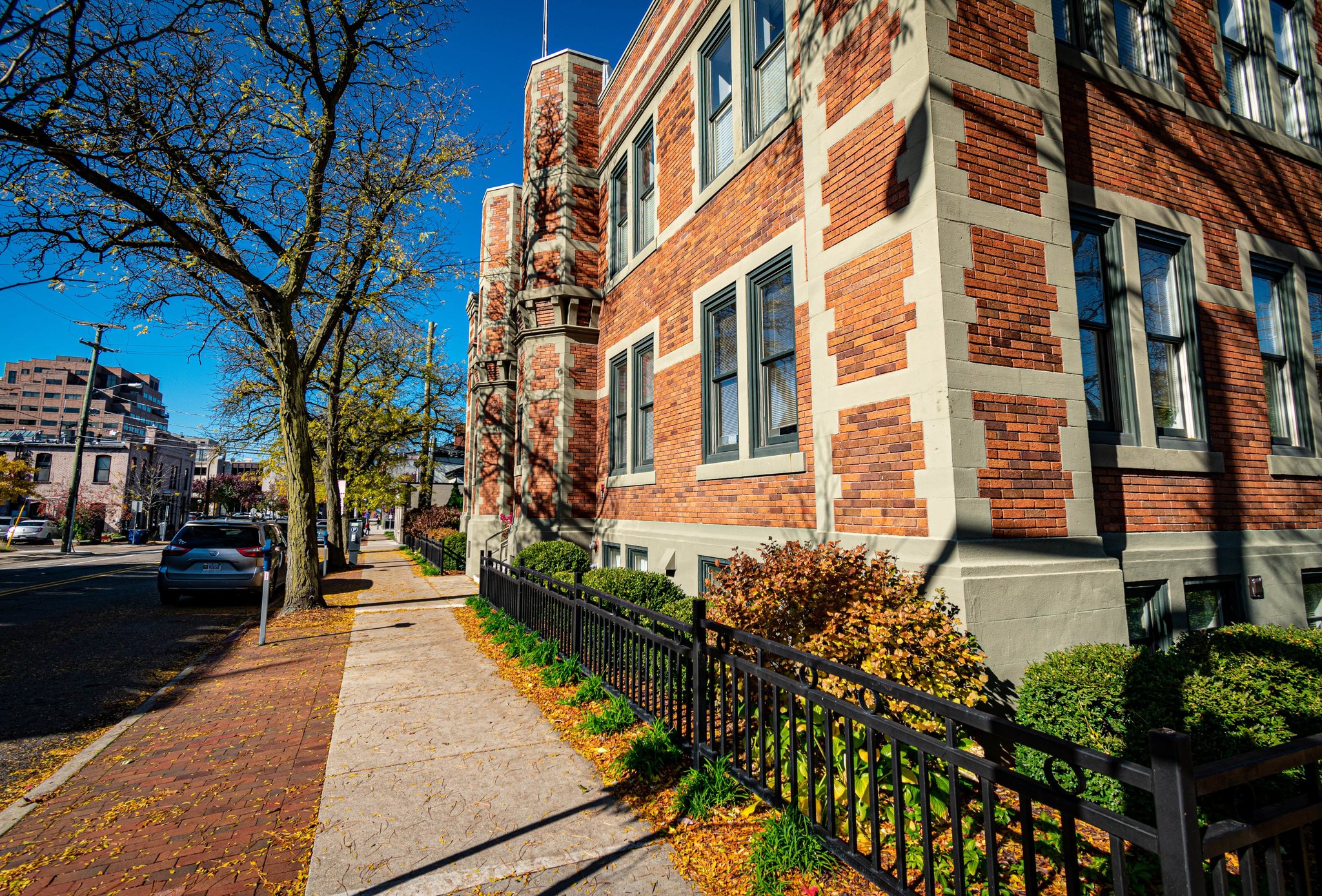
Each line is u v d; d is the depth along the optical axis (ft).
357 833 11.28
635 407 34.86
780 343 23.24
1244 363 21.35
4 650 27.86
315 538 37.24
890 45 17.26
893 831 10.44
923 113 16.03
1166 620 18.11
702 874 9.84
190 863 10.45
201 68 28.63
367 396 82.84
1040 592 14.78
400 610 36.68
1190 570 18.66
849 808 9.46
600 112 41.96
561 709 17.99
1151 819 10.69
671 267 30.91
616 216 39.11
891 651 12.22
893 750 8.63
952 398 14.90
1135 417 18.71
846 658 12.24
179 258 33.04
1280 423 22.68
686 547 27.37
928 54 16.05
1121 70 20.16
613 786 13.02
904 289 16.29
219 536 42.91
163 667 24.91
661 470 30.89
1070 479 16.12
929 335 15.44
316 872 10.07
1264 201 23.04
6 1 22.82
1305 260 23.57
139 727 17.29
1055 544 15.42
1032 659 14.47
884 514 16.60
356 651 26.08
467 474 80.07
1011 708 14.02
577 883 9.68
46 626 33.63
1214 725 10.98
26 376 356.79
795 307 21.44
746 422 24.04
